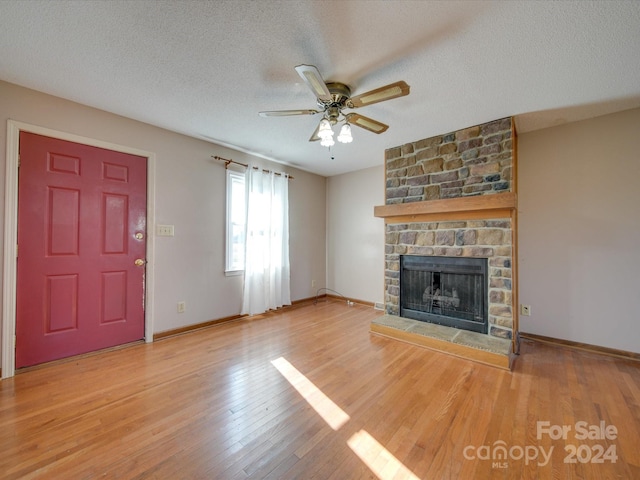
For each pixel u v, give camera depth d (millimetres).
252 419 1699
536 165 2990
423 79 2078
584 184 2754
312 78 1654
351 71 1982
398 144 3434
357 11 1476
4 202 2162
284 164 4438
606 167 2650
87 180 2557
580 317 2764
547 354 2646
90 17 1515
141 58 1877
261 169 4027
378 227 4492
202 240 3404
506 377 2205
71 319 2492
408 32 1617
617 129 2602
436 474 1308
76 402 1854
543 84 2137
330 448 1469
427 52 1785
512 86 2166
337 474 1309
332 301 4906
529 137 3035
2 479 1262
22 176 2240
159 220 3023
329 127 2016
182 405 1835
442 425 1646
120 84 2193
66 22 1550
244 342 2951
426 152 3223
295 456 1414
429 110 2557
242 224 3900
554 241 2895
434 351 2707
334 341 2982
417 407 1818
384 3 1423
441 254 3033
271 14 1495
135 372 2277
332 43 1713
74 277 2504
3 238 2160
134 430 1591
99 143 2607
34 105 2281
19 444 1471
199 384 2100
